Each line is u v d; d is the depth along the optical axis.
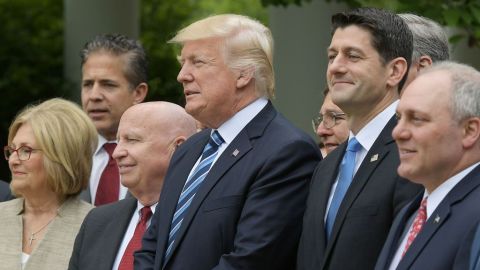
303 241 5.17
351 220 4.95
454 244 4.40
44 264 6.29
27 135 6.40
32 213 6.48
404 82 5.18
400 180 4.88
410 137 4.54
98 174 7.36
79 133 6.46
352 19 5.12
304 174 5.41
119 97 7.59
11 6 13.54
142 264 5.61
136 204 6.15
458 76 4.54
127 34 11.59
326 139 6.07
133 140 6.07
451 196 4.50
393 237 4.71
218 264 5.29
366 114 5.15
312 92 10.50
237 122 5.57
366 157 5.05
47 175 6.38
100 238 6.07
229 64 5.53
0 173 12.52
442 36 5.57
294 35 10.51
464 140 4.51
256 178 5.38
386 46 5.08
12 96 12.80
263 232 5.25
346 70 5.07
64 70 11.97
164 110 6.12
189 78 5.55
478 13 8.34
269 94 5.67
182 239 5.41
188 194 5.55
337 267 4.93
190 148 5.79
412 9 8.36
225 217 5.34
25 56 13.09
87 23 11.55
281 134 5.49
